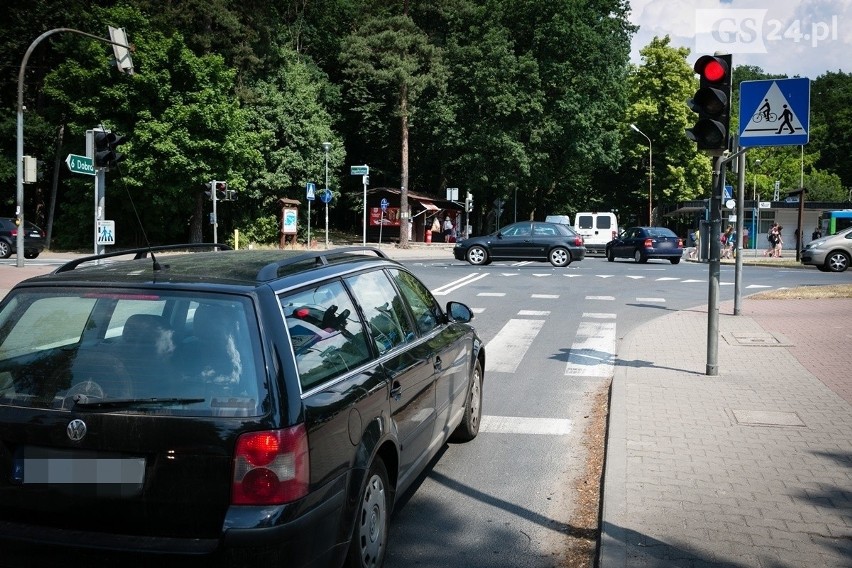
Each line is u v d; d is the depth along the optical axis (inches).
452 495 206.4
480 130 1867.6
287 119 1752.0
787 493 192.9
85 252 1477.6
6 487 123.9
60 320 133.8
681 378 331.9
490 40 1819.6
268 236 1806.1
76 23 1454.2
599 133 1959.9
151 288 132.6
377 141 2160.4
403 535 179.2
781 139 328.8
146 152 1382.9
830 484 199.2
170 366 125.4
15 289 140.5
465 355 237.8
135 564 116.3
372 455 144.3
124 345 129.3
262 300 130.6
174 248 175.5
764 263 1230.3
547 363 393.7
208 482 117.3
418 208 2021.4
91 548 117.0
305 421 123.0
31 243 1238.3
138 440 119.1
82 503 120.8
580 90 1900.8
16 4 1460.4
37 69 1604.3
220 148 1402.6
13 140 1478.8
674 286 796.0
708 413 270.8
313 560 122.9
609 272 977.5
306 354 134.5
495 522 187.5
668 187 2313.0
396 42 1699.1
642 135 2288.4
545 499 203.6
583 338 471.8
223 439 117.6
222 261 154.6
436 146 2009.1
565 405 307.7
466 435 253.4
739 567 152.4
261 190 1752.0
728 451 226.8
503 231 1119.6
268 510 116.3
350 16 2068.2
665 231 1268.5
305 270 151.9
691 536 166.7
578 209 2486.5
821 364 362.6
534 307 621.3
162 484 118.1
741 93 333.7
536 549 171.9
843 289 697.6
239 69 1539.1
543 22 1892.2
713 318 337.1
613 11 1985.7
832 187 2896.2
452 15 1878.7
